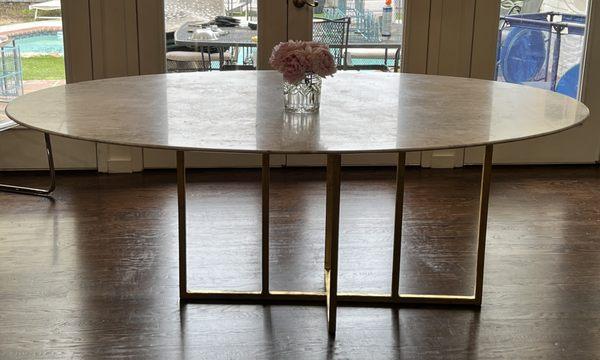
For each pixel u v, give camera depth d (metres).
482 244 2.81
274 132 2.22
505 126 2.32
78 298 2.90
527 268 3.23
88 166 4.54
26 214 3.80
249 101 2.71
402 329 2.71
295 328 2.71
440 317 2.79
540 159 4.75
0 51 4.36
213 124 2.31
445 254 3.36
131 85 2.99
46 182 4.34
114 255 3.31
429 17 4.50
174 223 3.70
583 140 4.73
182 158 2.77
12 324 2.70
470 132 2.24
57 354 2.51
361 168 4.66
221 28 4.45
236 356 2.51
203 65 4.50
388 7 4.49
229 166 4.62
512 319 2.79
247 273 3.15
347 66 4.59
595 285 3.08
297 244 3.45
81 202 3.99
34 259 3.26
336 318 2.75
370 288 3.01
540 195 4.19
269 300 2.91
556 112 2.54
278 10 4.43
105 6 4.34
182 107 2.57
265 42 4.47
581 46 4.65
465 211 3.91
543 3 4.57
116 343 2.59
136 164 4.54
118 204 3.96
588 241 3.54
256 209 3.90
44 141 4.47
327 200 3.03
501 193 4.22
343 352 2.55
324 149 2.02
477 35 4.55
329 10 4.47
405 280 3.10
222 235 3.54
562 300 2.94
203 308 2.84
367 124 2.35
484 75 4.62
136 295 2.94
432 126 2.33
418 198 4.11
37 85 4.42
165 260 3.27
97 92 2.82
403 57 4.56
